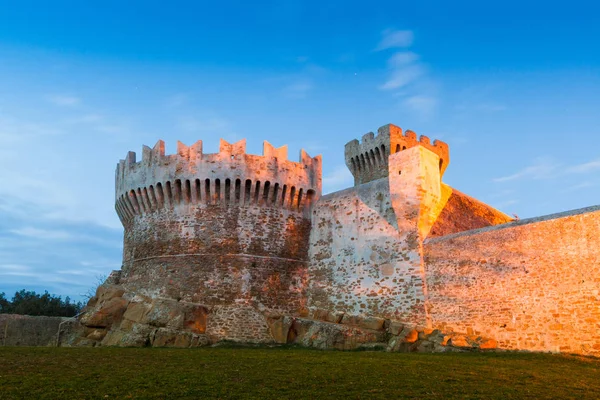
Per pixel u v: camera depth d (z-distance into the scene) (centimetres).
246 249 3781
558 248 2648
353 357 2511
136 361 2284
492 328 2802
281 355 2566
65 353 2475
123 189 4288
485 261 2917
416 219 3306
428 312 3100
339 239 3788
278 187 3969
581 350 2478
